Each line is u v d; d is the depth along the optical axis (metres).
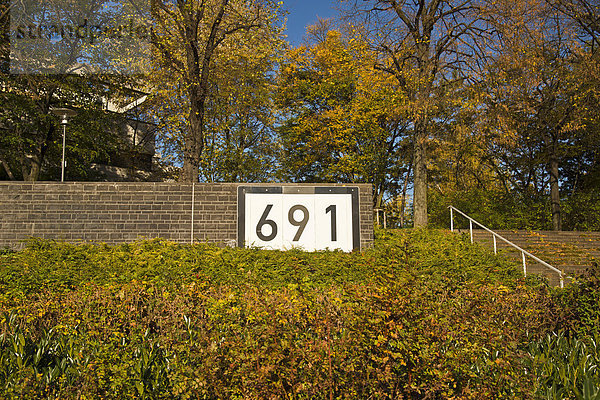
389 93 25.95
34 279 9.16
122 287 5.69
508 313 5.02
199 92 17.75
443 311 4.17
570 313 5.84
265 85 27.28
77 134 23.28
